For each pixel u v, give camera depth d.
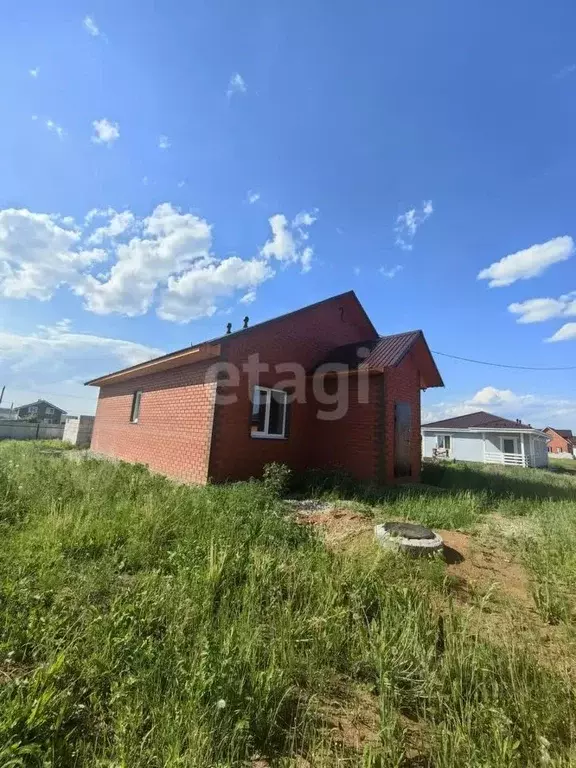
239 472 8.77
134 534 4.07
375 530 4.86
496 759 1.62
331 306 12.34
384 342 10.95
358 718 2.00
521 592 3.69
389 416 9.68
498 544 5.17
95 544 3.78
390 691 2.10
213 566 3.17
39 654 2.23
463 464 20.48
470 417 35.41
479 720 1.88
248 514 4.99
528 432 27.89
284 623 2.60
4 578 2.86
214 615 2.73
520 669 2.32
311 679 2.20
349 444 9.84
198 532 4.25
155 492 5.93
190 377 9.59
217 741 1.70
